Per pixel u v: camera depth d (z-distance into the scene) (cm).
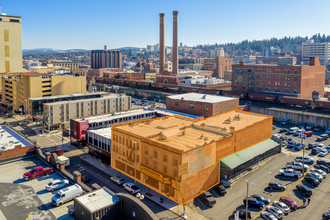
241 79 17650
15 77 14900
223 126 7062
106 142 7469
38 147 7681
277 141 8369
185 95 13175
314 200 5644
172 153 4938
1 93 17600
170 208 5353
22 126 11638
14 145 7731
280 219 4975
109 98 12569
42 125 10550
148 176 5575
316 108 12794
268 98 14950
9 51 19325
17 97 14075
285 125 11681
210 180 5844
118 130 6356
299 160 7562
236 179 6612
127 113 10769
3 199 5434
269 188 6138
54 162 6819
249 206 5425
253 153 7094
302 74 14675
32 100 11650
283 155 8206
